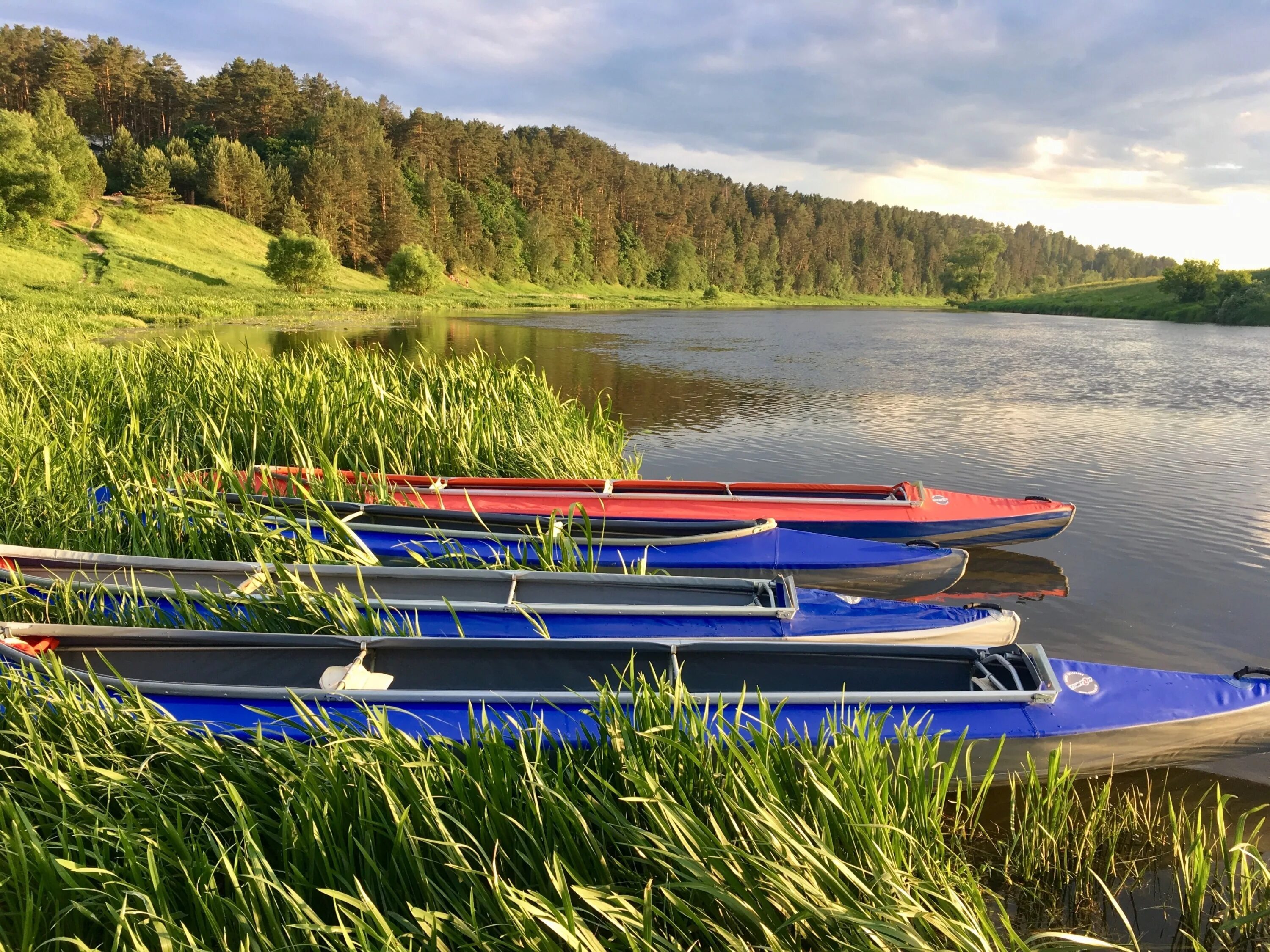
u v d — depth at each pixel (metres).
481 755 3.10
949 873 3.18
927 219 192.25
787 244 145.88
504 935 2.55
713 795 3.10
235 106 103.88
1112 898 3.05
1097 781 4.37
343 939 2.45
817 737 3.76
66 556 5.59
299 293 65.44
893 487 8.84
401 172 99.81
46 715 3.56
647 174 138.50
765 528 7.24
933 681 4.51
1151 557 8.49
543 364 26.39
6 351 12.38
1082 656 6.23
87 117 94.88
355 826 2.94
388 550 6.66
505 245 102.19
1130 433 15.50
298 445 8.10
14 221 58.78
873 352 33.78
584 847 2.94
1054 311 83.38
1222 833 3.44
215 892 2.57
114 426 8.78
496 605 5.10
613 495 8.21
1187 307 65.88
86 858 2.88
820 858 2.79
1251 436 15.17
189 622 4.94
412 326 42.25
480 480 8.59
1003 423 16.58
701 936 2.76
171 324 37.88
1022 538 8.56
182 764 3.29
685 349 33.94
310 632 4.94
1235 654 6.28
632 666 3.65
